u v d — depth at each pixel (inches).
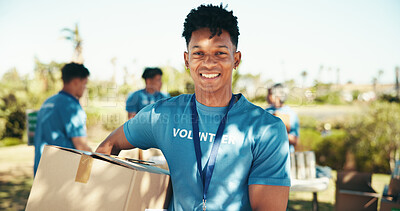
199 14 49.5
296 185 113.3
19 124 525.0
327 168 143.7
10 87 554.9
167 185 53.1
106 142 62.8
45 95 593.3
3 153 428.5
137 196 46.8
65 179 49.7
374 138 363.9
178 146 52.8
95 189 47.4
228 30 50.0
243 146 49.6
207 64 49.5
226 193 49.7
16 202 208.4
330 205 211.6
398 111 373.4
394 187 128.0
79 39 802.8
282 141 49.9
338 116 551.2
